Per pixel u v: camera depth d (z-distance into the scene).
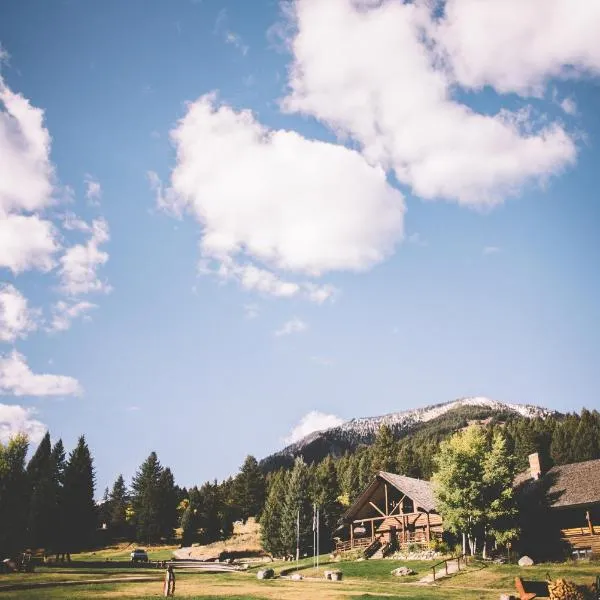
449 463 41.75
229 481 115.19
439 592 27.50
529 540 42.38
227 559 64.56
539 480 47.66
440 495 42.03
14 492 45.19
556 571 32.28
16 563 38.44
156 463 99.00
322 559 53.81
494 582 30.91
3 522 44.16
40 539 55.78
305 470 69.06
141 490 96.38
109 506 109.19
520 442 108.75
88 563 51.31
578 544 39.69
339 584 33.03
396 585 32.16
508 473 40.84
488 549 42.59
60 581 30.72
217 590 27.97
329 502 67.25
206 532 88.06
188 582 33.25
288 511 62.78
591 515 41.78
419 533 52.47
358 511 60.00
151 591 26.53
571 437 101.88
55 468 72.94
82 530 60.41
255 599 23.83
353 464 113.12
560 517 42.75
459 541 47.09
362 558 50.72
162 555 70.88
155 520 91.12
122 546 87.75
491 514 38.62
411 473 99.88
